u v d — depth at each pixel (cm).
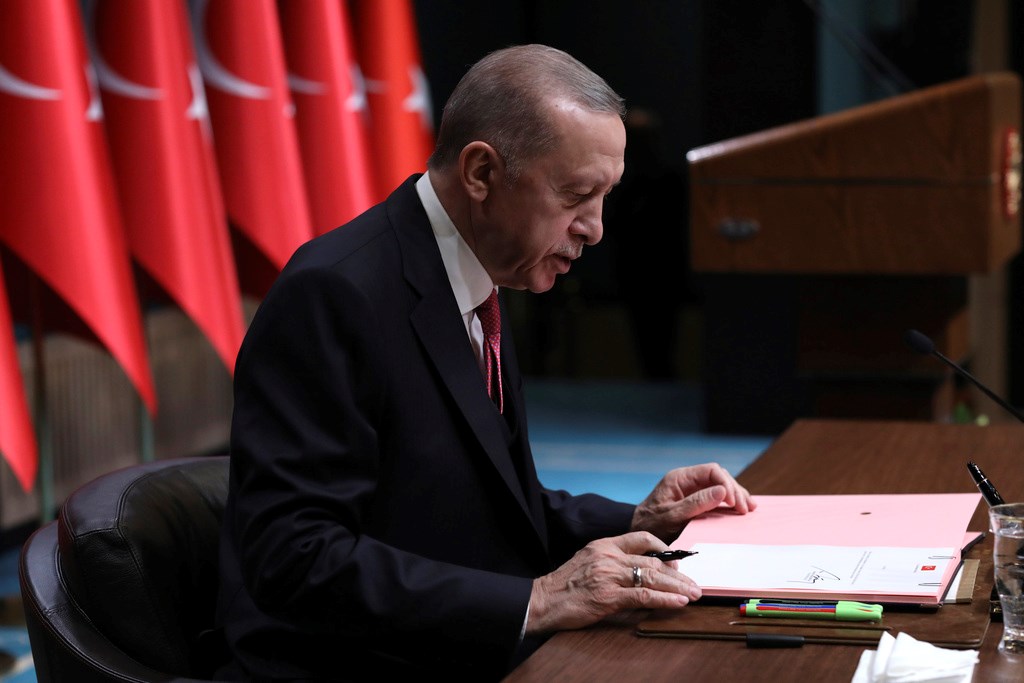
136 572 454
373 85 1272
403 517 446
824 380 946
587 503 530
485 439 454
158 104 974
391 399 443
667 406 2073
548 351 2433
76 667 443
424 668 446
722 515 501
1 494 1304
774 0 1730
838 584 413
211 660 465
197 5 1081
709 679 361
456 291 470
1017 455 622
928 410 925
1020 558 365
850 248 892
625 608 403
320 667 443
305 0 1160
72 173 895
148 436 1083
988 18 1770
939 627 387
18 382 870
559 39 2417
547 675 368
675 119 2391
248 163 1076
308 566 407
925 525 471
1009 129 923
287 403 426
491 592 408
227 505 473
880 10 1731
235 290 1032
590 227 454
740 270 917
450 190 463
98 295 905
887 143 876
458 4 2366
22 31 884
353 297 436
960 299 973
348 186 1168
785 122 1748
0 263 992
